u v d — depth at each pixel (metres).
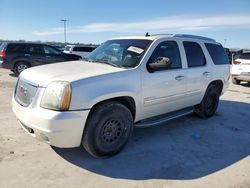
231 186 3.38
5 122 5.35
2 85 9.84
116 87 3.84
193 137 5.05
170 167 3.81
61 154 4.04
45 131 3.35
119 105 3.90
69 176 3.46
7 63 12.40
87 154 4.07
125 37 5.21
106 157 3.99
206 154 4.32
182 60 5.15
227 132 5.44
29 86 3.72
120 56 4.59
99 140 3.78
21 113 3.75
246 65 11.89
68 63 4.58
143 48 4.52
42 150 4.14
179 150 4.42
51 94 3.43
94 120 3.67
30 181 3.30
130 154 4.16
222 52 6.52
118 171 3.64
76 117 3.44
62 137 3.42
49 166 3.68
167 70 4.74
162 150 4.38
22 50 12.55
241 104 8.13
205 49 5.88
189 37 5.57
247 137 5.22
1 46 13.10
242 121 6.29
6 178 3.34
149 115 4.61
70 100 3.40
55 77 3.61
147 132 5.20
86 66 4.24
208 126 5.76
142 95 4.27
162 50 4.72
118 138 4.03
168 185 3.35
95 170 3.64
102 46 5.29
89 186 3.26
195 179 3.52
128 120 4.07
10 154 3.96
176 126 5.66
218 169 3.82
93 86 3.61
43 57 12.91
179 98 5.10
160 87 4.55
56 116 3.33
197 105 5.98
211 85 6.09
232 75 12.55
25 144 4.32
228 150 4.54
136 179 3.46
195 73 5.39
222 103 8.20
